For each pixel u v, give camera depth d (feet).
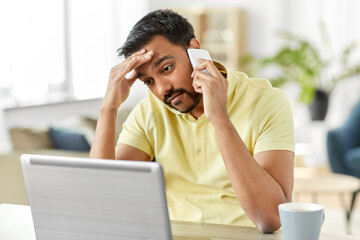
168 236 3.67
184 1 23.56
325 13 21.31
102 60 19.20
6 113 14.67
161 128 5.94
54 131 12.28
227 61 23.09
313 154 19.34
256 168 4.88
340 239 4.38
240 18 22.59
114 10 19.83
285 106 5.52
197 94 5.41
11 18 15.11
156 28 5.32
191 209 5.67
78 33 18.10
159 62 5.27
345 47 20.98
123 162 3.68
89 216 3.89
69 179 3.90
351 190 11.21
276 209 4.79
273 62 19.42
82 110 17.46
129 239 3.78
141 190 3.66
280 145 5.26
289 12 21.99
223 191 5.59
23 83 15.55
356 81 20.76
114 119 5.78
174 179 5.80
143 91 20.95
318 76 19.12
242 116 5.57
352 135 15.70
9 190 11.12
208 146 5.62
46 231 4.10
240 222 5.44
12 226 5.13
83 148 12.09
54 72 16.87
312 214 3.90
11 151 11.46
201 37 23.31
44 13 16.40
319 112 19.16
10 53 15.06
